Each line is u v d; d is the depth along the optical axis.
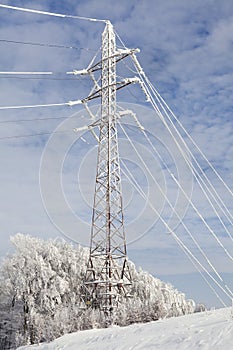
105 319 34.19
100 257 38.00
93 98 40.62
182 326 19.62
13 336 54.16
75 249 61.62
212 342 15.41
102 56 41.31
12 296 52.12
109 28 41.81
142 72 38.41
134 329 22.70
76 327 34.47
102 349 20.33
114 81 40.53
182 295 66.62
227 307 23.80
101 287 37.88
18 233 54.91
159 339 18.22
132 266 63.06
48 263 53.94
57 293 49.75
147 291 59.31
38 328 41.19
